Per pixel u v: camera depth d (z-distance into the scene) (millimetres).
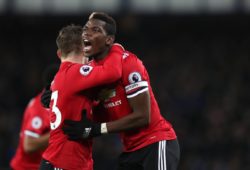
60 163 15398
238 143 42156
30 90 50719
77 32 16312
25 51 55156
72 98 15578
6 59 54188
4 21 53250
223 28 54625
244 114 46281
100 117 16641
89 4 47438
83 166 15555
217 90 50094
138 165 16531
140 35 54438
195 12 48094
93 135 15492
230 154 41719
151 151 16297
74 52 16250
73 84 15555
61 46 16297
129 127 15805
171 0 47906
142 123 15891
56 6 47531
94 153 38562
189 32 55031
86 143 15719
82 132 15367
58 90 15758
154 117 16484
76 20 51344
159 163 16156
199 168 40469
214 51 54500
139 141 16391
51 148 15633
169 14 49219
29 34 55594
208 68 52812
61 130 15562
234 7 47594
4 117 46469
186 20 52094
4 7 47781
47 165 15531
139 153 16422
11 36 55562
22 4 47656
